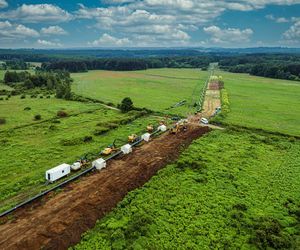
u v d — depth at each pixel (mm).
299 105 132375
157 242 37750
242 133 85125
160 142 74688
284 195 50594
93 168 57562
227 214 44219
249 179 55812
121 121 92938
